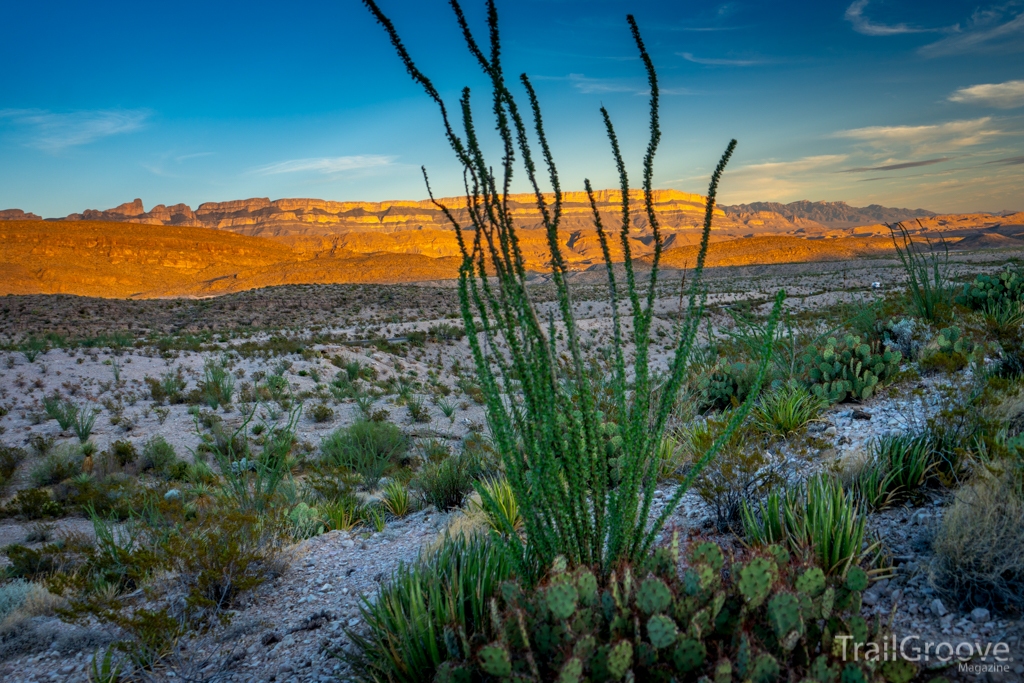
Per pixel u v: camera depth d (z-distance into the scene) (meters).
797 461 5.02
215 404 20.11
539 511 2.89
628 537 2.75
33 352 24.86
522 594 2.66
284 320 56.50
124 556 5.56
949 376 5.82
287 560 5.76
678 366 2.66
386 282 189.00
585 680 2.10
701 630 2.21
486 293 2.62
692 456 5.71
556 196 2.49
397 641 3.15
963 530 2.98
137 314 53.81
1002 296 8.95
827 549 3.27
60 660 4.52
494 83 2.37
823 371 7.09
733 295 63.59
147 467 14.06
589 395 2.71
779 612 2.15
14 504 11.43
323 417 18.83
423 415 18.16
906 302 10.21
